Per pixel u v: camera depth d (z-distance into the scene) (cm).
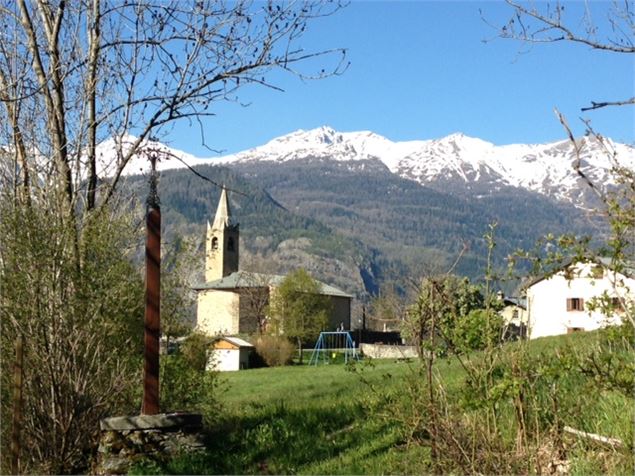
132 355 1275
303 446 1155
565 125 706
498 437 877
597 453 861
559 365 806
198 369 1440
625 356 841
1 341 1173
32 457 1171
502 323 895
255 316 8769
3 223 1186
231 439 1223
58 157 1372
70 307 1195
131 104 1411
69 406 1192
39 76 1422
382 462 996
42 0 1449
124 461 1127
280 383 3331
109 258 1250
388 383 1518
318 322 7994
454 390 1054
